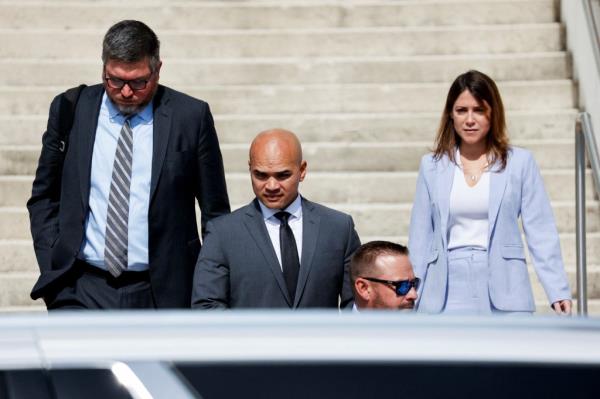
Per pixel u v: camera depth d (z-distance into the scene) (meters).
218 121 32.25
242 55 34.78
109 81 19.59
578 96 33.16
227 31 35.09
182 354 8.53
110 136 20.08
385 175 30.92
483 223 20.73
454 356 8.52
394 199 30.83
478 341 8.66
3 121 32.19
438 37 34.84
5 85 33.72
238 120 32.25
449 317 9.23
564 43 34.88
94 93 20.28
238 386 8.38
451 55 34.66
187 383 8.40
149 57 19.67
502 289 20.47
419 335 8.76
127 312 9.45
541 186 20.97
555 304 20.66
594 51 31.59
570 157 31.53
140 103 19.80
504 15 35.62
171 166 20.02
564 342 8.69
